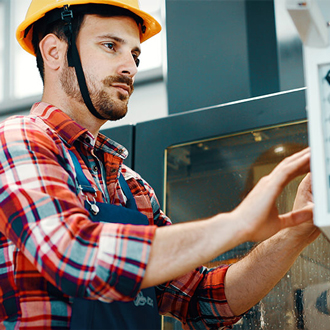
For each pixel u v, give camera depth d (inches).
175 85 81.0
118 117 54.7
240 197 68.9
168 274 38.9
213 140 71.6
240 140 70.2
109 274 38.5
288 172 38.7
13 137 45.6
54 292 43.8
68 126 51.7
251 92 76.1
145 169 74.0
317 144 34.9
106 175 53.7
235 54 78.3
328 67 36.3
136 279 38.6
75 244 39.4
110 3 55.7
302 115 66.7
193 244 38.9
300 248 52.4
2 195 42.8
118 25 55.9
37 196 41.7
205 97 78.4
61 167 45.2
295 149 67.0
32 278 43.8
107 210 48.8
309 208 43.4
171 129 73.9
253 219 38.5
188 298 56.4
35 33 59.2
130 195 54.7
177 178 72.3
